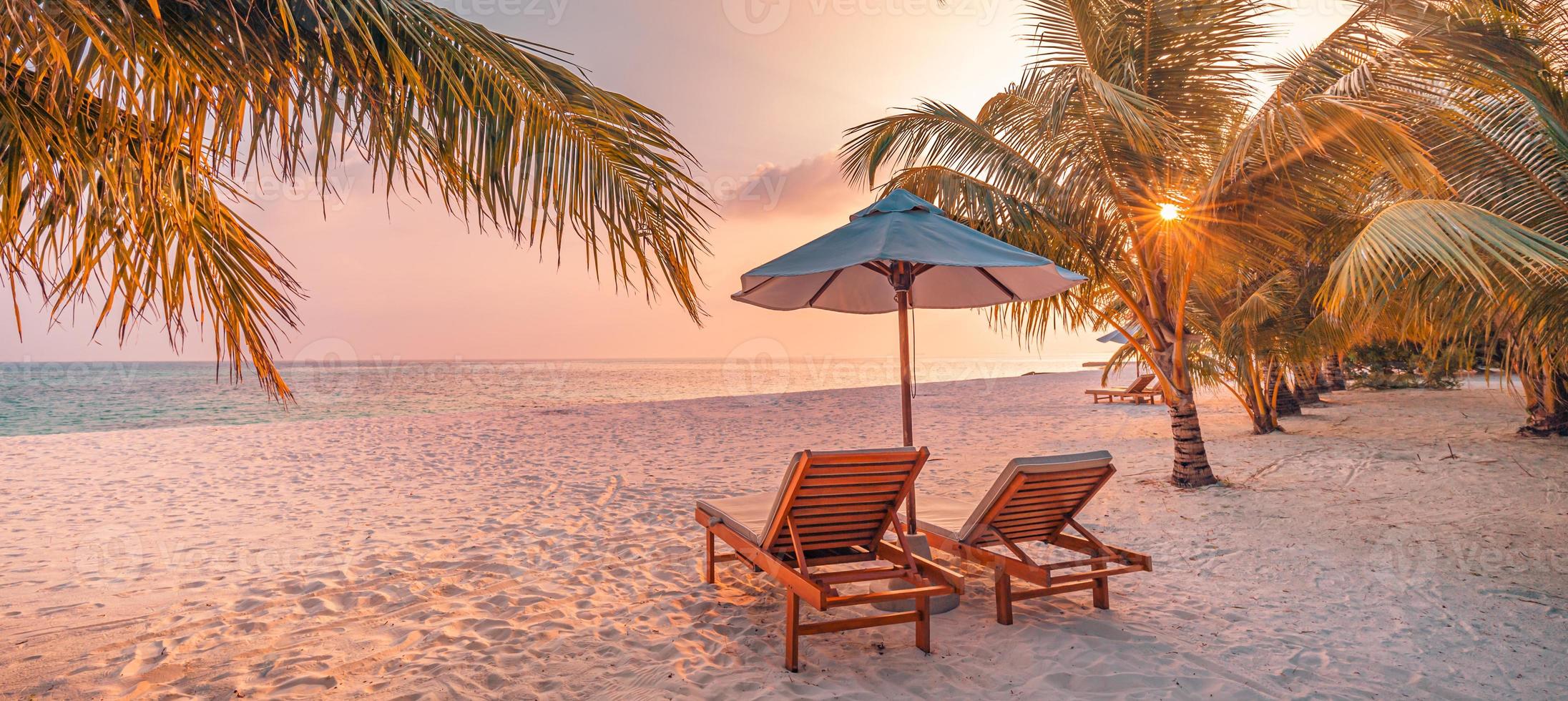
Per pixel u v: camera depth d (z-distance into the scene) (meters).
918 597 3.13
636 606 3.82
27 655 3.23
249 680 2.95
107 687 2.89
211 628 3.56
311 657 3.18
